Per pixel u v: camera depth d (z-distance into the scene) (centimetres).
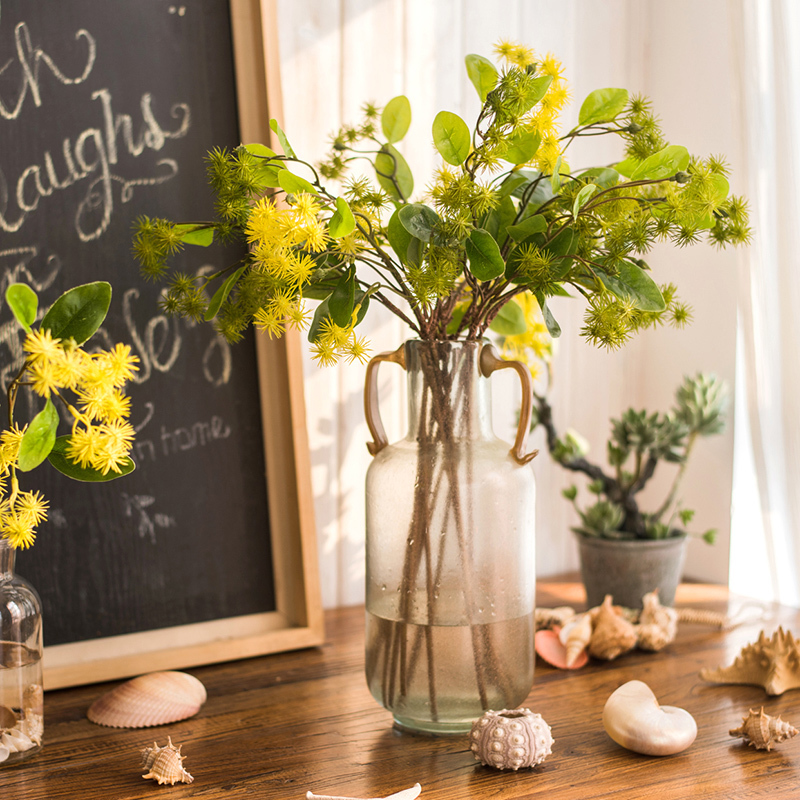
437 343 74
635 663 98
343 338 70
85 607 93
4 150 89
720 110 129
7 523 70
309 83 113
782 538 116
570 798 66
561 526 140
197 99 98
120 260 95
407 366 77
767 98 115
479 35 125
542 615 105
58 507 93
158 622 97
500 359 77
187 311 78
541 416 115
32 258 90
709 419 115
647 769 71
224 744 77
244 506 102
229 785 69
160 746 76
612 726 75
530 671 79
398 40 119
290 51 112
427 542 74
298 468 102
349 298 69
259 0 100
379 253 75
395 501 75
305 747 76
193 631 98
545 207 76
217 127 99
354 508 121
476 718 76
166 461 98
